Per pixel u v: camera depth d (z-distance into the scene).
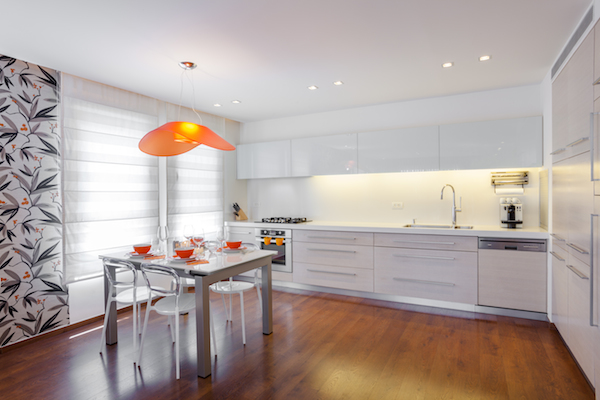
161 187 4.28
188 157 4.50
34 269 3.09
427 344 2.89
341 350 2.80
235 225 5.09
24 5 2.08
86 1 2.05
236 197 5.45
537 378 2.34
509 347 2.82
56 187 3.24
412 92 3.99
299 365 2.56
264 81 3.54
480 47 2.78
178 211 4.35
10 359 2.72
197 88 3.73
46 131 3.18
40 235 3.13
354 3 2.12
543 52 2.88
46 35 2.48
